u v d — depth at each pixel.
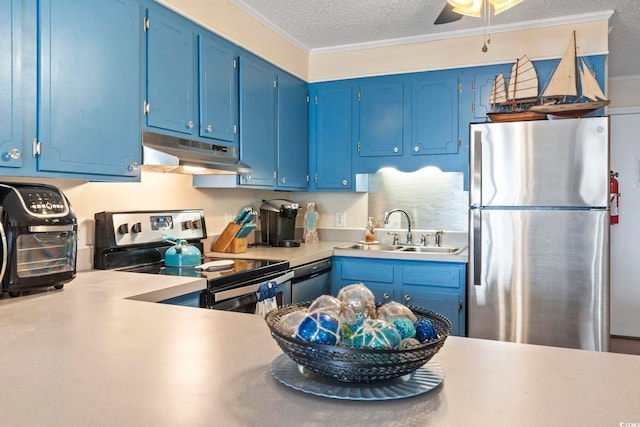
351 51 3.59
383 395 0.75
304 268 2.82
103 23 1.87
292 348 0.77
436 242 3.58
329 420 0.67
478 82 3.24
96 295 1.62
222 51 2.65
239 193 3.42
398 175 3.75
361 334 0.75
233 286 2.14
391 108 3.48
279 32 3.24
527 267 2.63
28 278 1.55
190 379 0.83
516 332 2.66
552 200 2.59
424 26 3.16
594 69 2.95
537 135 2.61
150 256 2.40
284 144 3.36
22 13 1.56
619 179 4.40
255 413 0.69
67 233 1.70
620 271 4.41
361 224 3.86
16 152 1.55
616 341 4.25
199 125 2.46
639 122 4.34
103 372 0.87
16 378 0.84
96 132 1.85
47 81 1.65
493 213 2.69
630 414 0.70
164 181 2.68
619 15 2.95
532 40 3.10
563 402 0.74
